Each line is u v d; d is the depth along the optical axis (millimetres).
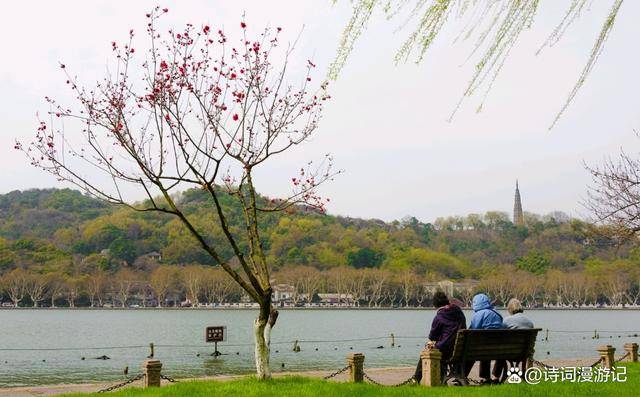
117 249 157125
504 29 4469
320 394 10508
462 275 167875
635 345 17312
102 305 149500
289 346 45562
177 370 29281
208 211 138875
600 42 4441
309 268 154125
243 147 12672
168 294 157625
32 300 141500
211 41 12867
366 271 155500
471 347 11516
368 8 4566
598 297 161125
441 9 4473
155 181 11922
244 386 11258
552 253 168500
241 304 155250
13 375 28344
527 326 12820
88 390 13914
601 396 10492
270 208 14414
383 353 39906
